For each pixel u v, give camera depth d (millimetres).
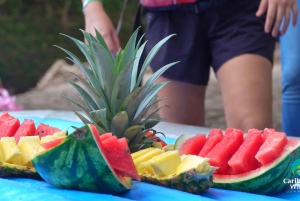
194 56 2832
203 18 2760
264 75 2551
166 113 2953
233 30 2650
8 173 1616
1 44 8805
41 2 9469
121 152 1463
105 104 1696
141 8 3074
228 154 1633
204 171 1495
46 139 1676
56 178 1447
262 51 2586
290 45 3201
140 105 1725
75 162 1409
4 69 8594
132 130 1693
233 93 2543
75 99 5508
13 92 8516
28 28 9148
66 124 2660
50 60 8945
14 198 1361
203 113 3010
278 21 2369
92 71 1734
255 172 1549
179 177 1482
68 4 9523
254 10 2682
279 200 1450
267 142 1582
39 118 2936
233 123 2559
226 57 2627
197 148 1746
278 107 5055
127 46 1693
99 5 2682
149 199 1409
